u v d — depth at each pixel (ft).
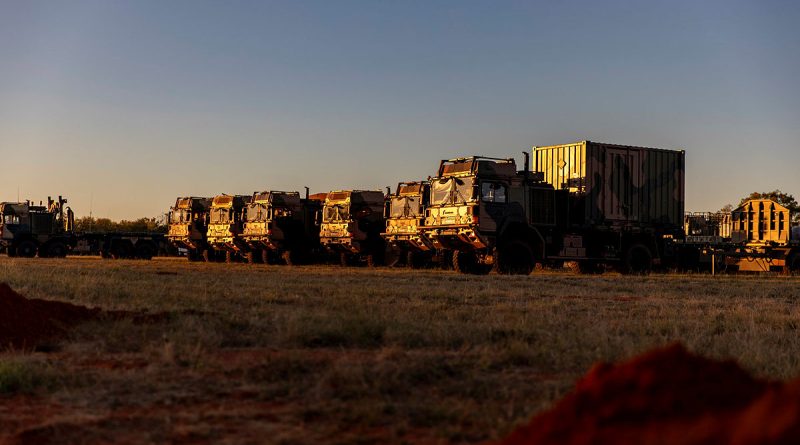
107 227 257.34
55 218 158.40
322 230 128.26
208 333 32.68
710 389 14.03
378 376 24.54
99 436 18.67
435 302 50.24
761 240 110.93
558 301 51.75
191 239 155.33
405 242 111.65
